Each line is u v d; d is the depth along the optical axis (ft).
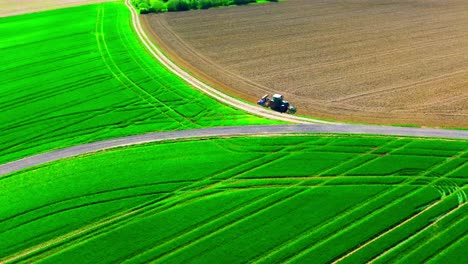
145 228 128.67
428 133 171.42
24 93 217.77
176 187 145.59
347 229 126.72
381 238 123.34
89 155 164.45
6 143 174.70
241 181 147.84
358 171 150.41
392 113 189.78
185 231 127.54
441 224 127.34
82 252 120.47
